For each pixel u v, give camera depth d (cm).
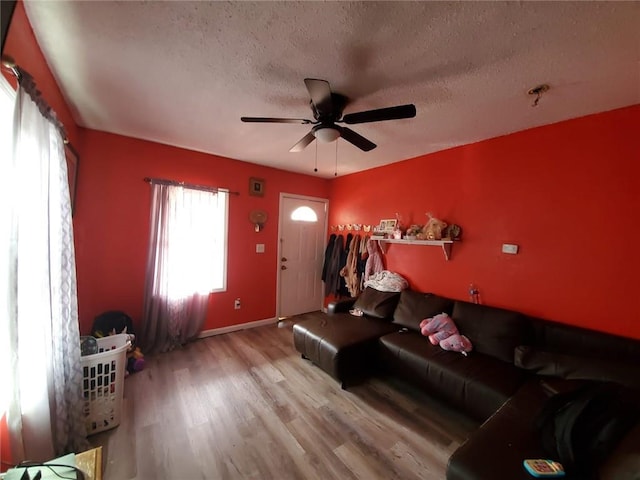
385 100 191
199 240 328
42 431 133
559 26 121
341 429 187
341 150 307
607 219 193
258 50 145
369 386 242
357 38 133
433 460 162
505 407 152
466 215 276
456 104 195
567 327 202
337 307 334
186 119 236
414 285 325
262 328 382
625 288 185
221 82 177
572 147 210
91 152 264
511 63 149
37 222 131
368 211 390
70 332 162
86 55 153
